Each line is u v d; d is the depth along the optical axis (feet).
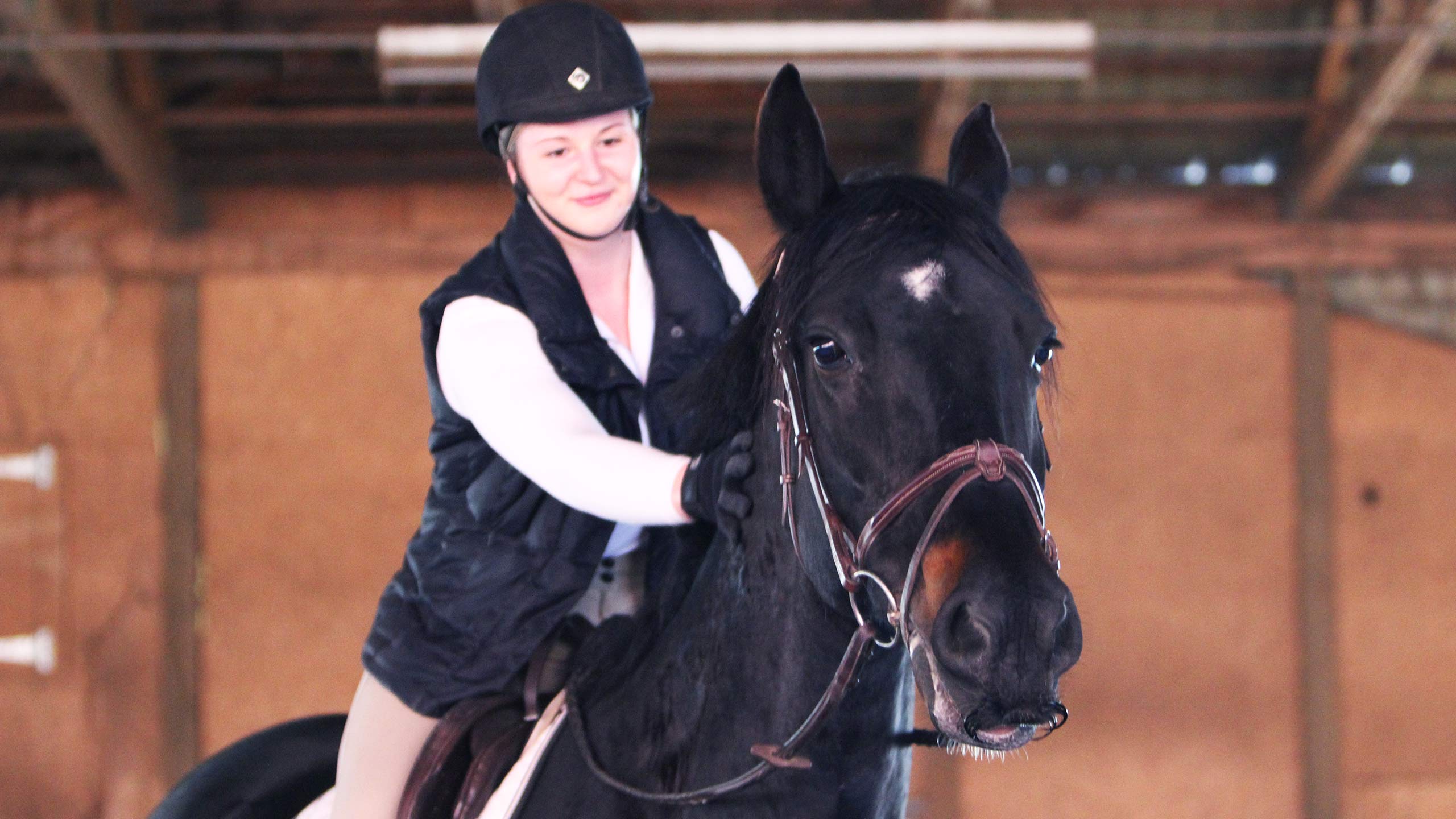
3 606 28.99
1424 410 29.94
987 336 4.68
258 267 29.40
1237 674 29.45
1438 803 29.22
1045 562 4.37
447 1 27.27
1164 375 29.89
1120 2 27.76
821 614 5.12
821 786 5.22
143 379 29.22
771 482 5.23
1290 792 29.30
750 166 30.35
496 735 5.91
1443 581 29.68
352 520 29.25
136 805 28.73
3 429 29.17
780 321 5.04
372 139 29.50
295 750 7.79
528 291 5.74
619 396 5.93
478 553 5.89
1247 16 27.84
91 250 29.09
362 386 29.43
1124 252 29.99
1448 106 28.81
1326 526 29.55
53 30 24.12
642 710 5.69
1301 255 29.71
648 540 6.36
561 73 5.75
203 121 28.37
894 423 4.64
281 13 27.48
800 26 21.70
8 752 28.89
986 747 4.30
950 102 26.58
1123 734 29.35
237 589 29.14
